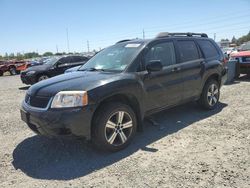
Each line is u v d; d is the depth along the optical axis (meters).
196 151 4.71
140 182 3.82
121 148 4.88
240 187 3.58
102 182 3.88
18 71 29.80
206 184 3.68
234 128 5.75
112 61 5.59
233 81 11.90
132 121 5.01
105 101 4.75
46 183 3.94
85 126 4.41
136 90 5.08
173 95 5.96
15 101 10.29
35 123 4.55
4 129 6.47
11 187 3.87
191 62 6.43
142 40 5.92
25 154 4.96
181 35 6.69
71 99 4.34
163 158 4.50
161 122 6.38
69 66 15.16
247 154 4.52
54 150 5.07
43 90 4.64
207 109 7.13
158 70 5.22
